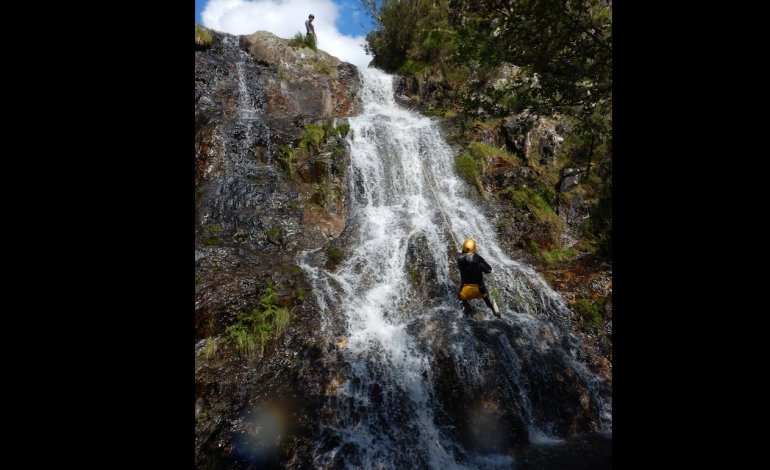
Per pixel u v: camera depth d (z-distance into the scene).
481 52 4.48
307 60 12.96
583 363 5.57
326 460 3.97
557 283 6.66
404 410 4.61
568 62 4.23
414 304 6.40
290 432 4.16
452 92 12.72
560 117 9.62
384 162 9.23
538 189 9.02
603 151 9.14
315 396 4.59
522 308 6.26
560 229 8.21
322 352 5.25
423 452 4.22
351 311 5.98
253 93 11.25
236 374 4.86
